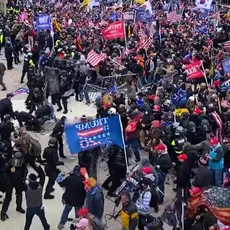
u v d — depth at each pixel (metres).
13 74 25.08
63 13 38.00
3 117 15.41
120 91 19.20
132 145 14.50
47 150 12.64
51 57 21.25
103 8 37.62
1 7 39.41
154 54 22.42
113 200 12.92
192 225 10.12
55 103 19.81
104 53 22.84
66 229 11.62
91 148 11.94
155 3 42.12
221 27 32.16
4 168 11.77
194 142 14.05
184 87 18.77
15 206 12.62
